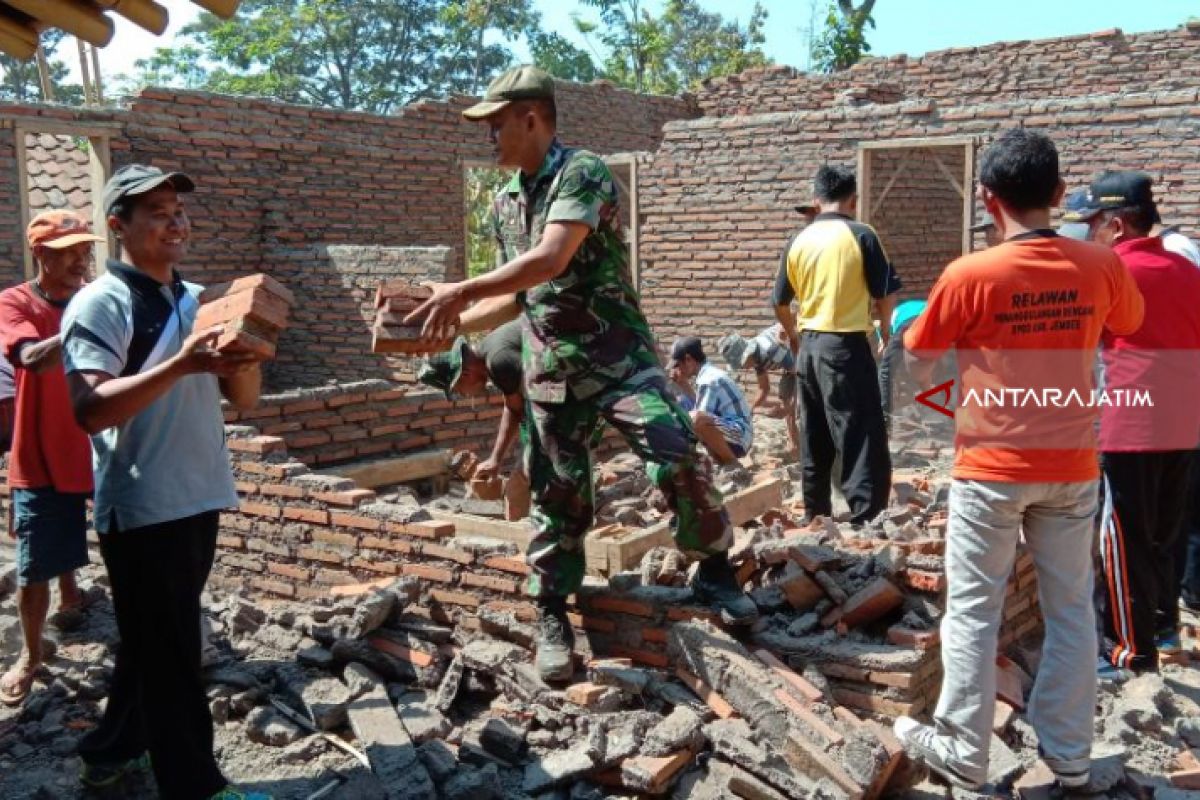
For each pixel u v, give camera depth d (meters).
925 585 4.19
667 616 4.26
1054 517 3.54
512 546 4.71
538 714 3.94
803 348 6.03
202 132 13.45
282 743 4.02
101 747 3.68
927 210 14.84
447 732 3.96
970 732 3.54
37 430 4.39
